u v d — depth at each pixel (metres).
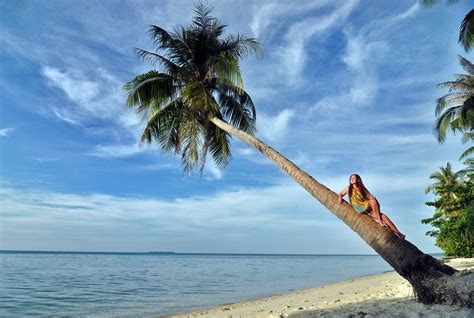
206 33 16.08
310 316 8.20
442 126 26.98
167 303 17.62
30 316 14.44
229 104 16.41
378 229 8.42
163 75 15.33
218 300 18.20
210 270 52.50
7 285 27.31
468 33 16.39
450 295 7.13
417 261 7.84
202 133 15.98
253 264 82.69
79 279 33.66
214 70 15.30
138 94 14.71
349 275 37.88
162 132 16.66
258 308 12.16
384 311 7.42
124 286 26.94
